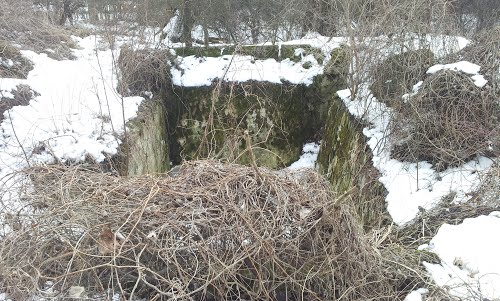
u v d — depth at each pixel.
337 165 7.98
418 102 5.75
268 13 11.50
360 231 3.64
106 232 2.93
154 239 2.93
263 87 9.81
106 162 5.88
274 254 3.00
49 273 3.04
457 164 5.50
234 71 9.80
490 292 3.30
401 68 6.97
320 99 9.95
